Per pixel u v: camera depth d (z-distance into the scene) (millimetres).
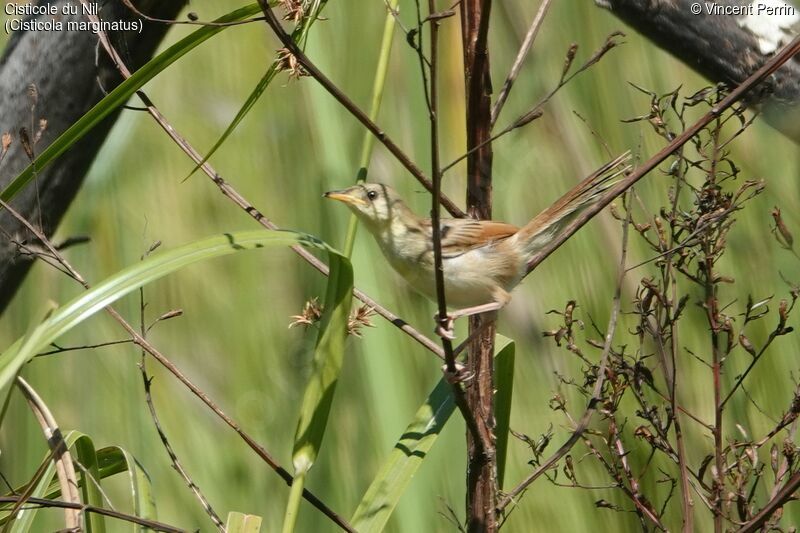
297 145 8656
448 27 8320
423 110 8195
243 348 8500
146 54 6523
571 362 7734
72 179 6617
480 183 6242
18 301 8484
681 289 7664
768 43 5977
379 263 8062
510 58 8633
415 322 7852
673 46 6219
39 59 6297
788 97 5992
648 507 5758
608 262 7836
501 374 5965
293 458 5215
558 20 8609
